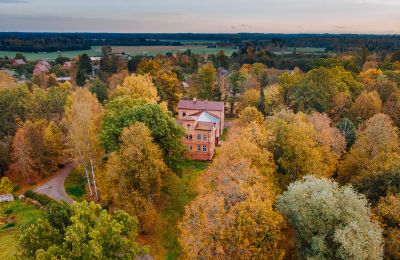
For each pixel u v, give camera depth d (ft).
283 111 224.94
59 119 285.84
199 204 128.57
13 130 272.10
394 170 152.15
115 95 284.00
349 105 290.35
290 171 172.14
